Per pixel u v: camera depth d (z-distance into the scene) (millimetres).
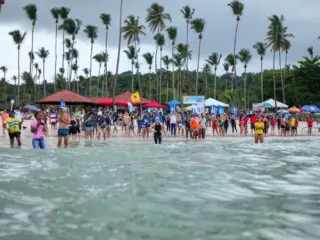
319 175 7367
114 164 8984
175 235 3453
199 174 7371
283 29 63500
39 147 14078
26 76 88062
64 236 3443
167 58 96812
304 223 3848
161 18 57188
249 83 134000
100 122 21797
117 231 3592
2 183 6250
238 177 7039
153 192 5508
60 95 37688
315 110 59562
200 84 106062
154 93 114312
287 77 91438
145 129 23297
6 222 3912
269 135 27531
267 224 3805
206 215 4184
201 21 60875
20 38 74000
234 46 59000
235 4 57688
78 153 11969
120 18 42250
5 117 23531
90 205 4664
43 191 5578
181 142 19391
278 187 6012
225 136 25609
